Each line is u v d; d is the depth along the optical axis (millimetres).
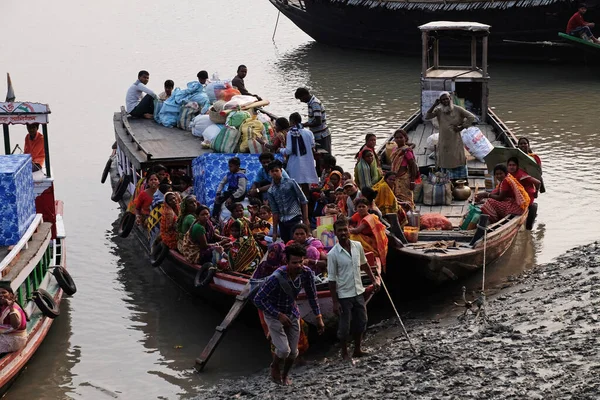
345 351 12227
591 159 22547
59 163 24312
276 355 11406
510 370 10688
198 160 16953
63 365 13477
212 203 16125
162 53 39125
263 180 15922
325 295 12648
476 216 15438
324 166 16547
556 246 16875
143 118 21938
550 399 9750
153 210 16281
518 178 16688
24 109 15719
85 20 49094
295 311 11359
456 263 14000
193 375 12898
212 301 14898
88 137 26609
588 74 32969
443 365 11188
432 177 17109
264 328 12227
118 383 12820
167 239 15477
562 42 33594
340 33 39344
